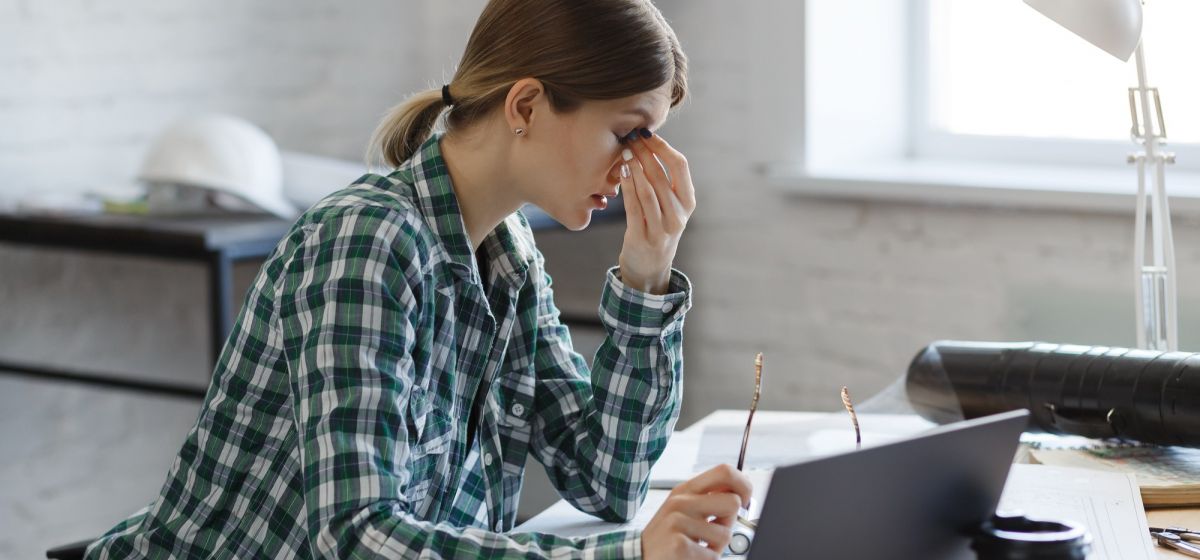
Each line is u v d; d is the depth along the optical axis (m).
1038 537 1.06
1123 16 1.58
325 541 1.08
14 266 2.88
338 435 1.10
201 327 3.22
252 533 1.27
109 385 2.64
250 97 3.24
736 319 3.33
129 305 3.08
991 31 3.22
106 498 3.11
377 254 1.17
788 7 3.11
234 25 3.19
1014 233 2.92
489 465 1.41
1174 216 2.70
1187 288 2.70
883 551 1.02
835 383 3.20
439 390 1.29
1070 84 3.12
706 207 3.32
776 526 0.93
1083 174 2.95
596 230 3.53
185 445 1.30
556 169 1.27
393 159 1.37
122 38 2.97
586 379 1.52
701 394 3.41
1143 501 1.39
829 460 0.94
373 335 1.14
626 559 1.07
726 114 3.25
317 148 3.39
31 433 2.96
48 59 2.84
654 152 1.33
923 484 1.03
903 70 3.35
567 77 1.22
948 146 3.30
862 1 3.24
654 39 1.24
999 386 1.61
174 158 2.55
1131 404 1.49
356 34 3.46
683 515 1.07
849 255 3.14
